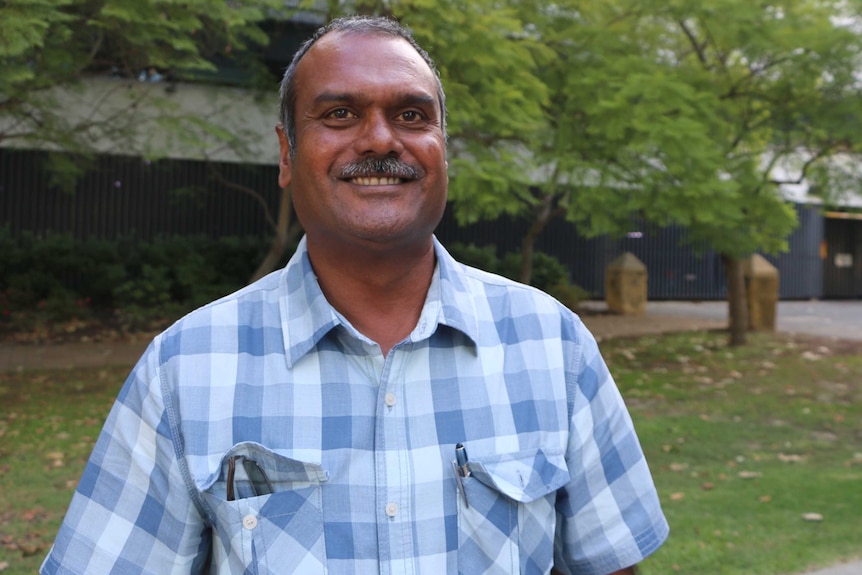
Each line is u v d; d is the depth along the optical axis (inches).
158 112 480.1
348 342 54.2
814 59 366.9
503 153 339.3
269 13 372.5
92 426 268.7
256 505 50.0
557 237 768.3
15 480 206.2
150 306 565.3
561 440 55.4
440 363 54.9
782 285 896.9
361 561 50.4
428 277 58.2
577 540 58.8
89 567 52.2
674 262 823.1
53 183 479.5
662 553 161.3
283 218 452.4
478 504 52.1
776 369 401.7
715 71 415.2
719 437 262.1
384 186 54.4
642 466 59.8
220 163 622.2
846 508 190.2
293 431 51.9
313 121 55.3
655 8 360.8
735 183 331.6
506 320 57.9
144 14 270.8
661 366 411.5
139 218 616.1
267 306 56.0
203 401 52.3
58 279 569.6
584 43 370.9
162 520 52.3
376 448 52.2
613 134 321.1
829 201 441.4
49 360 408.5
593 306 725.3
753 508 190.1
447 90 296.2
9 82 264.4
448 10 292.0
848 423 284.8
